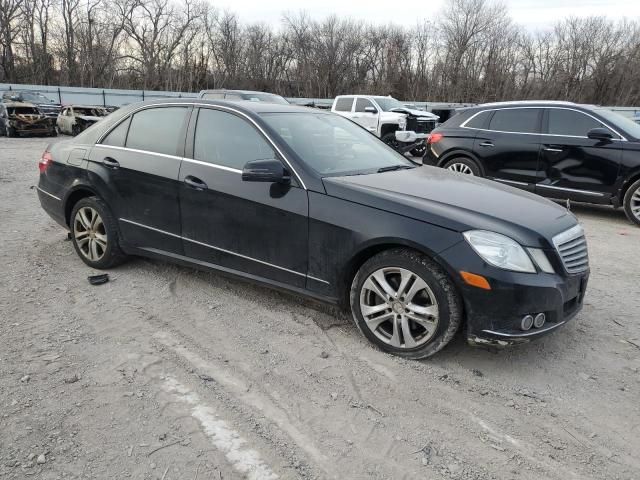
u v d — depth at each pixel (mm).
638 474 2494
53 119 25094
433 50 52312
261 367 3303
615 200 7629
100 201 4762
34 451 2482
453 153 9023
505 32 51438
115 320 3904
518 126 8406
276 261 3803
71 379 3082
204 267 4234
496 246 3102
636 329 4043
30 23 46469
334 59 52031
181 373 3203
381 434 2707
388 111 17281
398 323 3406
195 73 52000
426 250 3195
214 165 4066
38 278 4699
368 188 3557
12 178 10820
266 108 4297
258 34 53125
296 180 3693
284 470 2430
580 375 3344
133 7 48812
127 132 4688
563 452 2625
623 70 51594
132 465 2422
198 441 2602
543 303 3117
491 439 2701
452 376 3262
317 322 3939
